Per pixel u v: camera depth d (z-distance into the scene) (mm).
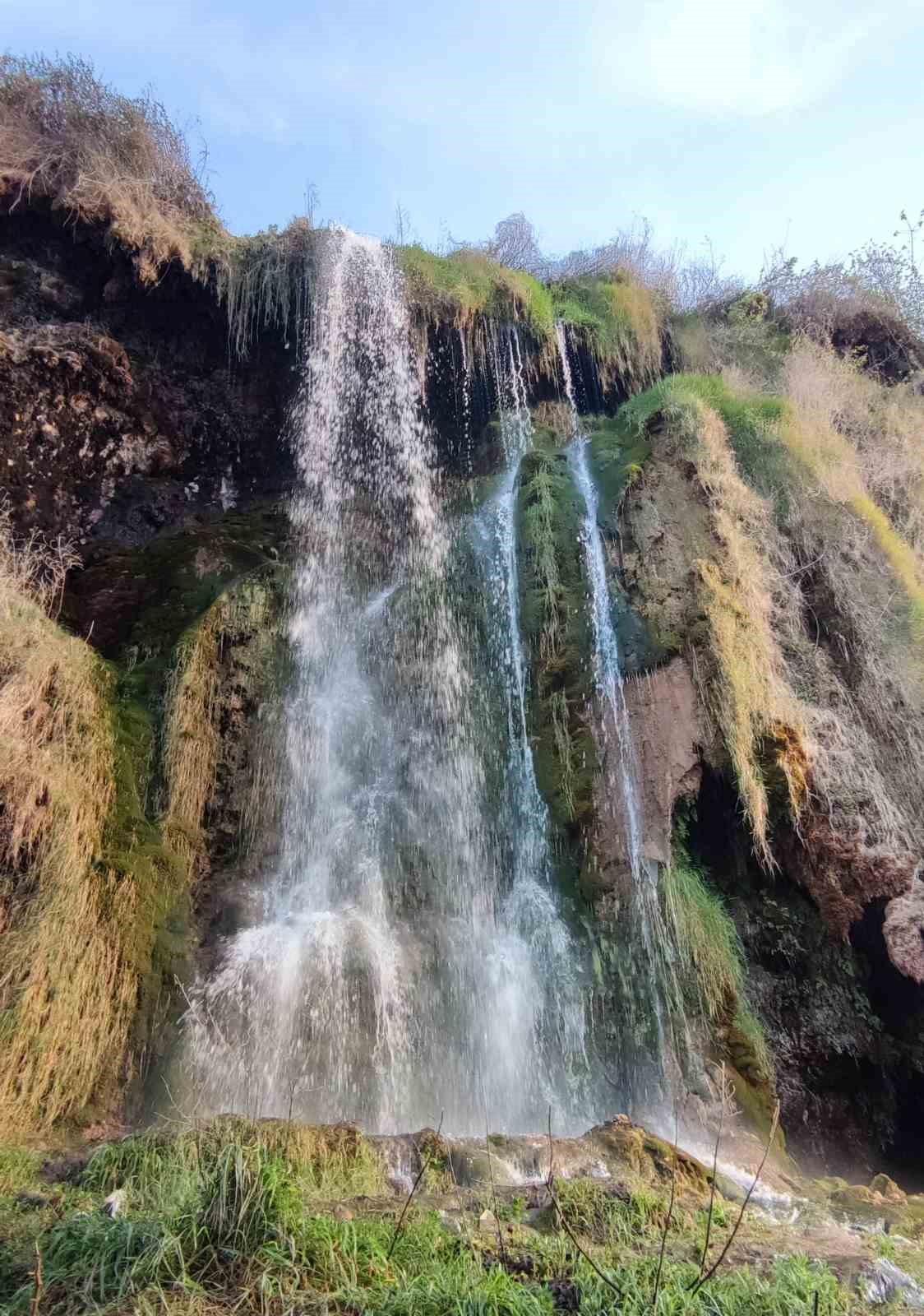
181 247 10008
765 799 7469
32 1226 3395
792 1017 7301
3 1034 5055
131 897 6352
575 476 9961
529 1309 2809
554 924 7363
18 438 8906
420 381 10930
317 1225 3143
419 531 10453
